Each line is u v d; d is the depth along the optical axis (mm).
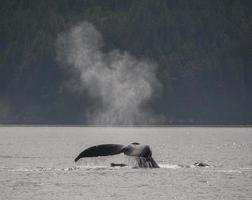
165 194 163375
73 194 163125
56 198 158000
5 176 190875
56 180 183375
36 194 162625
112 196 160875
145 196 160875
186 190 168500
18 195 161250
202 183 178875
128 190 168250
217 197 159500
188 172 199375
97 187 172375
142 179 184500
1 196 159875
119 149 187125
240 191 167375
